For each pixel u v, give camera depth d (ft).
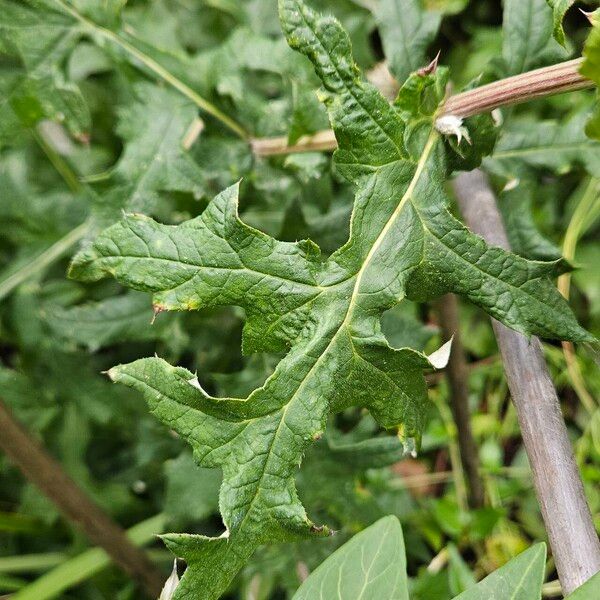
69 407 2.74
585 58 1.46
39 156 2.81
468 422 2.35
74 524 2.30
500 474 2.77
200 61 2.03
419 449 1.61
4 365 2.98
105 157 2.85
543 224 2.78
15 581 2.66
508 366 1.62
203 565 1.50
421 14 1.86
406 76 1.86
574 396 2.87
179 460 2.27
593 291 2.72
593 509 2.57
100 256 1.53
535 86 1.56
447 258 1.59
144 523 2.62
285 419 1.54
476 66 2.84
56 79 1.92
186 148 2.01
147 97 2.00
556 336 1.60
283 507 1.53
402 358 1.57
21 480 2.86
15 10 1.90
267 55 2.03
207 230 1.54
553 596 2.19
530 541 2.63
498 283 1.59
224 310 2.37
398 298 1.57
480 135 1.64
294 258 1.55
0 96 1.92
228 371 2.41
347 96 1.56
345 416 2.41
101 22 1.94
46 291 2.55
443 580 2.38
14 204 2.54
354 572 1.54
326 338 1.56
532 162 1.91
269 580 2.35
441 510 2.60
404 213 1.59
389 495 2.58
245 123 2.08
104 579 2.66
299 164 1.97
